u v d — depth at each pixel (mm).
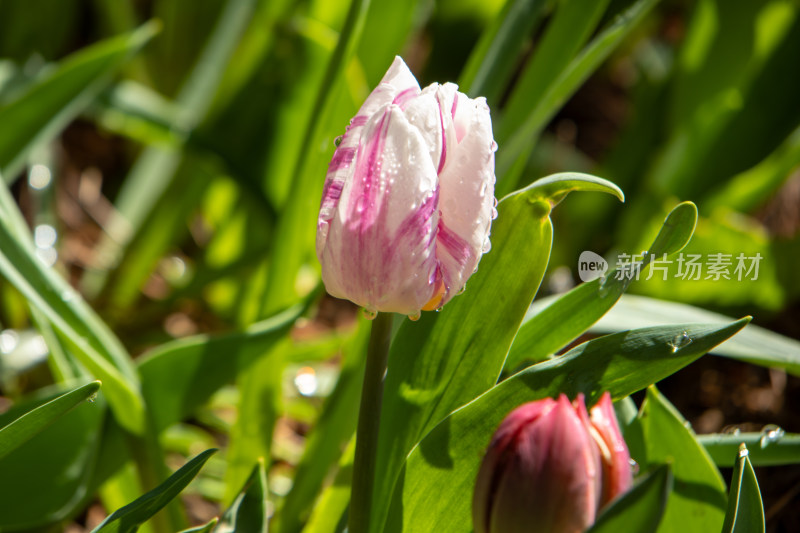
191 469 507
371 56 833
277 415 663
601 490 480
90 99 802
